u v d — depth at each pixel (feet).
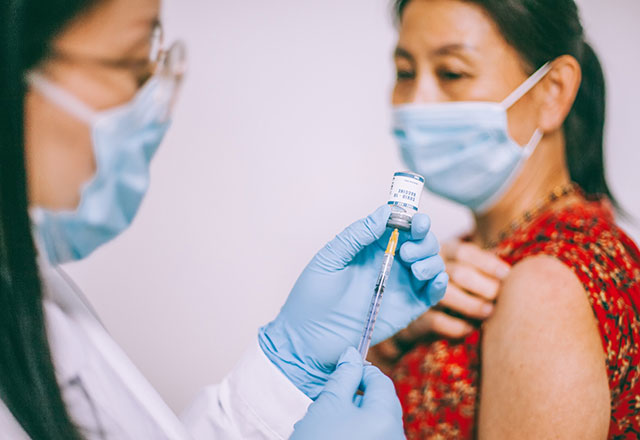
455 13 4.38
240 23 4.95
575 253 3.86
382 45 4.80
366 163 4.86
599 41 4.52
